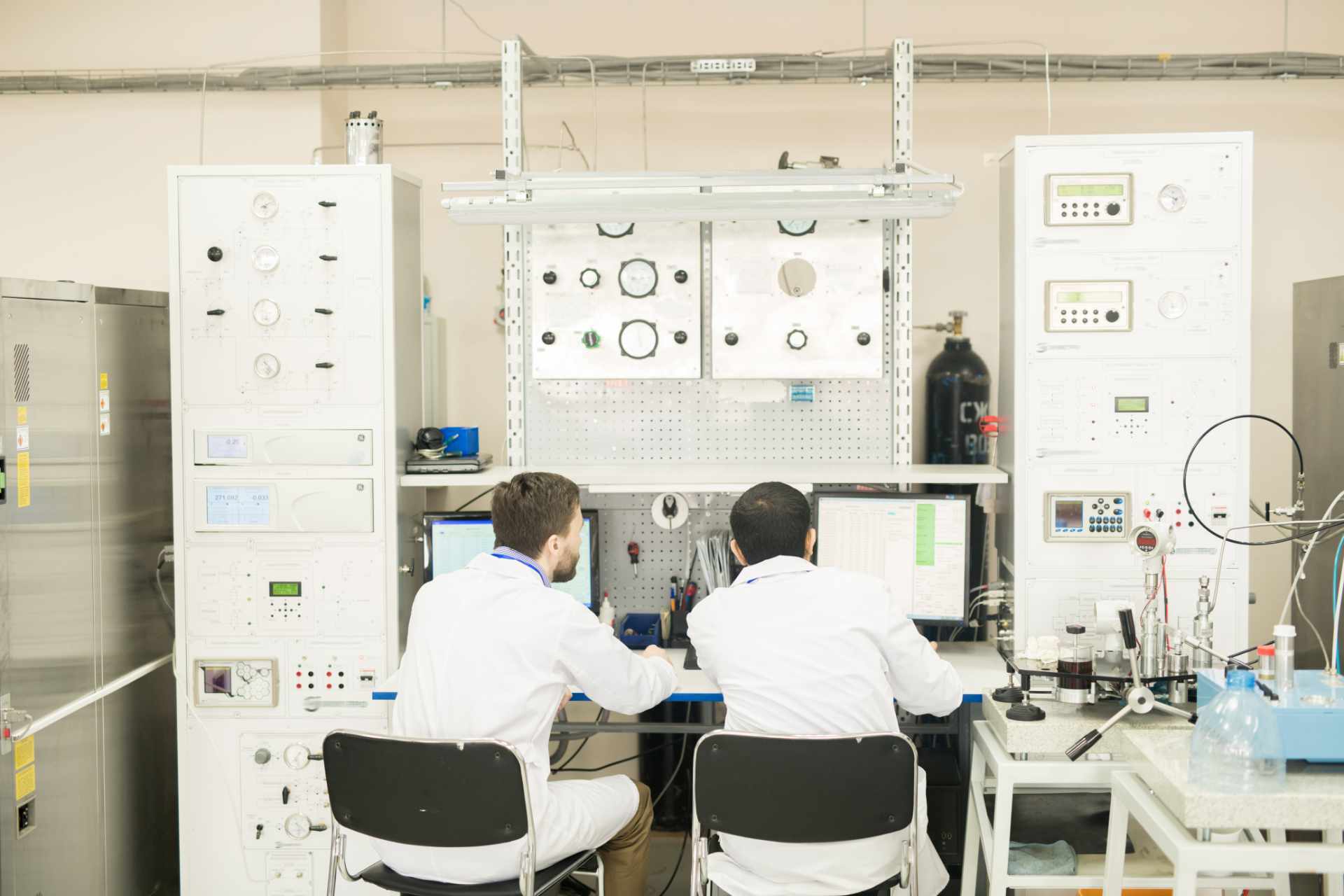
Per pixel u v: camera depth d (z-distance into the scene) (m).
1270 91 3.58
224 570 2.77
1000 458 2.95
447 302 3.74
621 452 3.10
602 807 2.18
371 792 1.94
